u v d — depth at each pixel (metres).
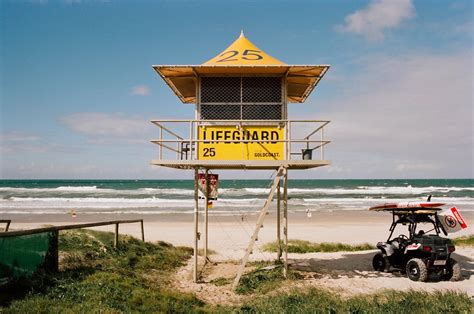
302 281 11.04
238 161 10.38
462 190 76.06
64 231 14.40
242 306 8.58
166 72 11.22
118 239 14.42
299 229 27.64
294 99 14.60
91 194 65.44
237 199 54.72
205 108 11.26
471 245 17.22
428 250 11.36
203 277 11.67
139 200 53.06
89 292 8.27
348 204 49.41
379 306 8.35
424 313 7.84
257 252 16.98
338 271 12.63
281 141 10.68
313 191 74.19
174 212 39.56
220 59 11.34
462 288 10.62
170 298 8.80
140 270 11.55
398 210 12.55
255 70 10.98
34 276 8.79
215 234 24.69
